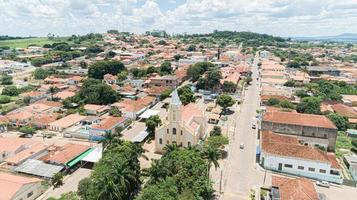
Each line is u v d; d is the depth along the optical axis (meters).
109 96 155.00
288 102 146.38
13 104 156.75
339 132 122.81
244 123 129.75
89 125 122.31
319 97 155.38
